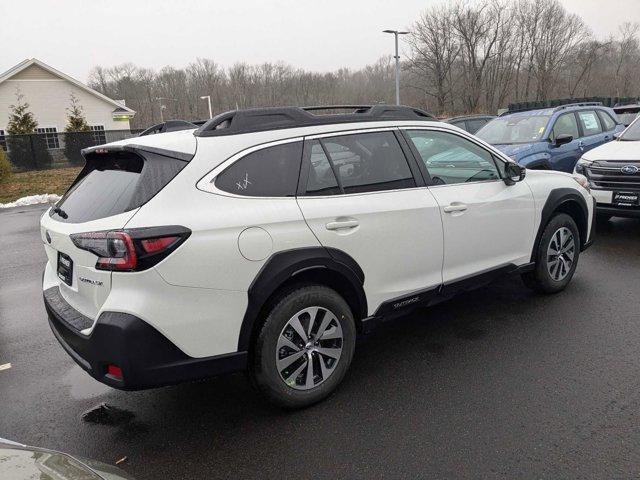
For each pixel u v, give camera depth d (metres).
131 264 2.52
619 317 4.27
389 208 3.40
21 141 25.14
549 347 3.82
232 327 2.82
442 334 4.18
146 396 3.49
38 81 32.88
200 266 2.66
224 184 2.85
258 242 2.85
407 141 3.69
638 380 3.29
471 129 13.95
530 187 4.45
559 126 8.84
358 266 3.28
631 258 5.93
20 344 4.48
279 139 3.09
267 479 2.60
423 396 3.27
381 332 4.30
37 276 6.77
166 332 2.61
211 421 3.14
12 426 3.19
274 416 3.15
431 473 2.56
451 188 3.85
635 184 6.50
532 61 63.44
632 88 69.56
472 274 4.01
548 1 61.44
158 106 81.56
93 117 35.44
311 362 3.18
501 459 2.63
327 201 3.17
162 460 2.79
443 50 60.38
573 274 5.11
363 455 2.73
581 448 2.67
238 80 78.56
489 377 3.45
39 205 14.95
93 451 2.90
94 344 2.61
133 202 2.66
